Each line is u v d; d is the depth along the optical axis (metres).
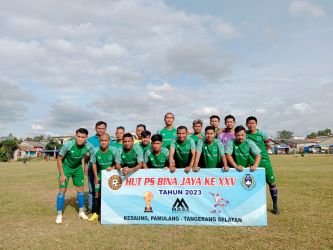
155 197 6.65
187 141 6.96
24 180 16.28
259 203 6.30
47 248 4.87
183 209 6.55
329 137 95.50
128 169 6.61
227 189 6.45
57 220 6.61
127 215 6.66
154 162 7.00
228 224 6.36
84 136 6.84
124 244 5.01
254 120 7.36
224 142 7.85
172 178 6.65
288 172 17.52
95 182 7.06
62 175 6.81
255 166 6.40
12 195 10.74
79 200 7.20
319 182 12.41
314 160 34.28
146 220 6.62
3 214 7.55
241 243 4.96
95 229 6.05
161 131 8.17
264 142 7.34
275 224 6.16
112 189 6.74
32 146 86.06
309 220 6.30
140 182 6.71
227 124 7.97
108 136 6.99
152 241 5.16
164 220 6.59
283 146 98.81
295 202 8.28
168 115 8.09
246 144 6.82
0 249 4.85
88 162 7.84
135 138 8.66
